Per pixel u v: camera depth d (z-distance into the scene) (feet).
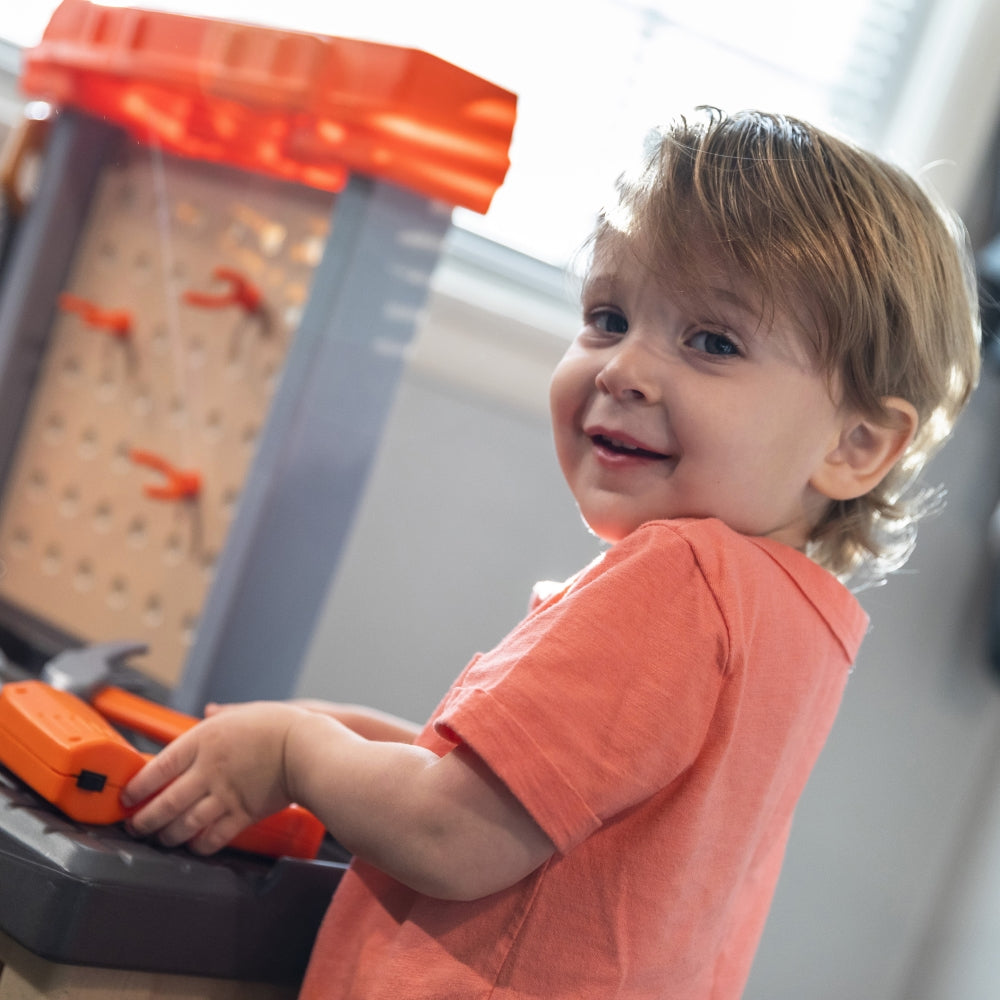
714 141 2.03
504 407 3.99
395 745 1.83
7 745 1.93
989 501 4.54
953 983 4.39
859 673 4.42
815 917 4.47
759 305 1.88
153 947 1.76
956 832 4.64
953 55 4.49
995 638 4.34
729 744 1.78
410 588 3.93
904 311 1.98
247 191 2.79
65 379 3.09
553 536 4.09
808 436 1.94
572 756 1.67
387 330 2.63
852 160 2.07
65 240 3.08
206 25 2.62
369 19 3.99
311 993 1.89
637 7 4.31
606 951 1.75
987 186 4.44
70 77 2.98
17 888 1.70
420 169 2.49
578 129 4.28
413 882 1.75
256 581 2.58
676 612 1.75
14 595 3.07
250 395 2.69
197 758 1.90
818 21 4.54
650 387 1.90
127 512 2.89
